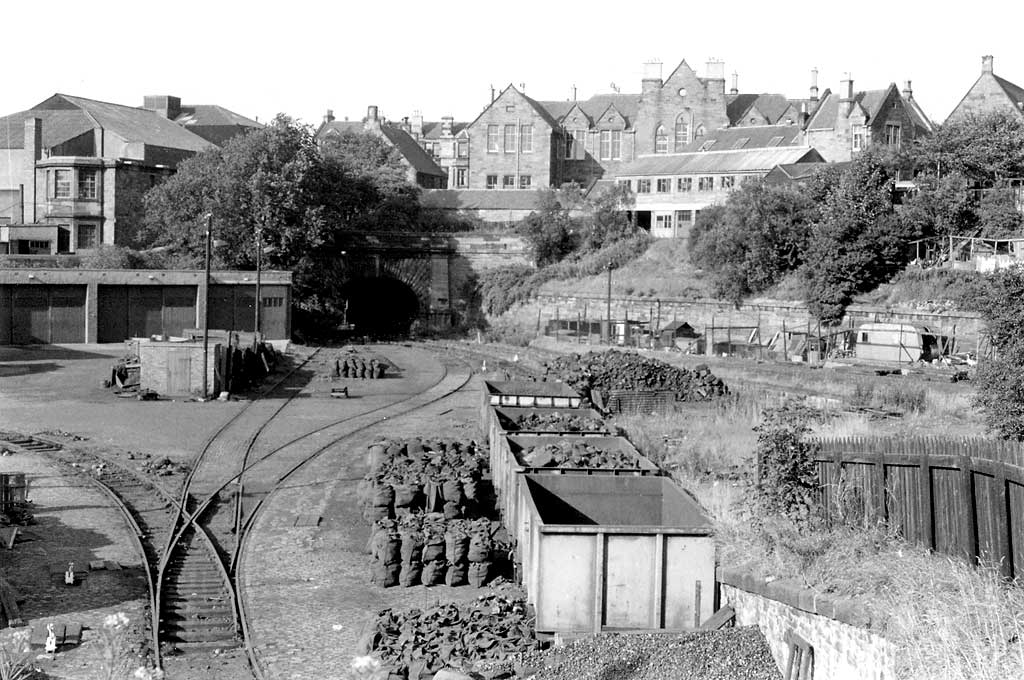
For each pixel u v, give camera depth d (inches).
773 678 693.3
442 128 5349.4
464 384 2261.3
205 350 1955.0
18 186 3595.0
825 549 763.4
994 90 3132.4
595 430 1234.6
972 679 588.4
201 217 3075.8
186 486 1302.9
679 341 2770.7
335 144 4082.2
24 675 730.8
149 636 820.0
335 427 1713.8
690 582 777.6
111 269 2741.1
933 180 2738.7
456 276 3740.2
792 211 2847.0
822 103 3604.8
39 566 978.7
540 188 4082.2
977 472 733.9
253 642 813.9
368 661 668.7
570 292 3356.3
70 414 1774.1
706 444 1382.9
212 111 4734.3
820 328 2549.2
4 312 2657.5
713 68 4340.6
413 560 943.7
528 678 685.3
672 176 3740.2
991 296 1206.3
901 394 1659.7
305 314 3324.3
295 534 1104.2
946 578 684.7
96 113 3592.5
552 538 769.6
